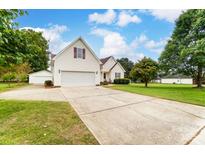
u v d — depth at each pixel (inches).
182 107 289.3
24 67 1116.5
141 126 187.5
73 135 156.4
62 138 149.5
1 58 193.8
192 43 723.4
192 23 719.1
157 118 220.5
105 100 352.8
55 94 449.1
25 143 139.0
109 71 1101.1
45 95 426.3
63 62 723.4
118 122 200.4
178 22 811.4
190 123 200.7
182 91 579.5
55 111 237.9
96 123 194.2
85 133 161.6
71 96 406.3
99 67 831.7
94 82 815.1
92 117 218.5
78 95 427.8
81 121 197.5
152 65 835.4
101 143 143.2
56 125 180.5
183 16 772.0
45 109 248.8
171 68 826.8
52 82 750.5
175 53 809.5
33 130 165.2
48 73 1222.3
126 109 269.6
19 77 1054.4
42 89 619.8
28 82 1230.9
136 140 150.2
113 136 157.6
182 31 802.2
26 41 229.9
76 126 179.8
